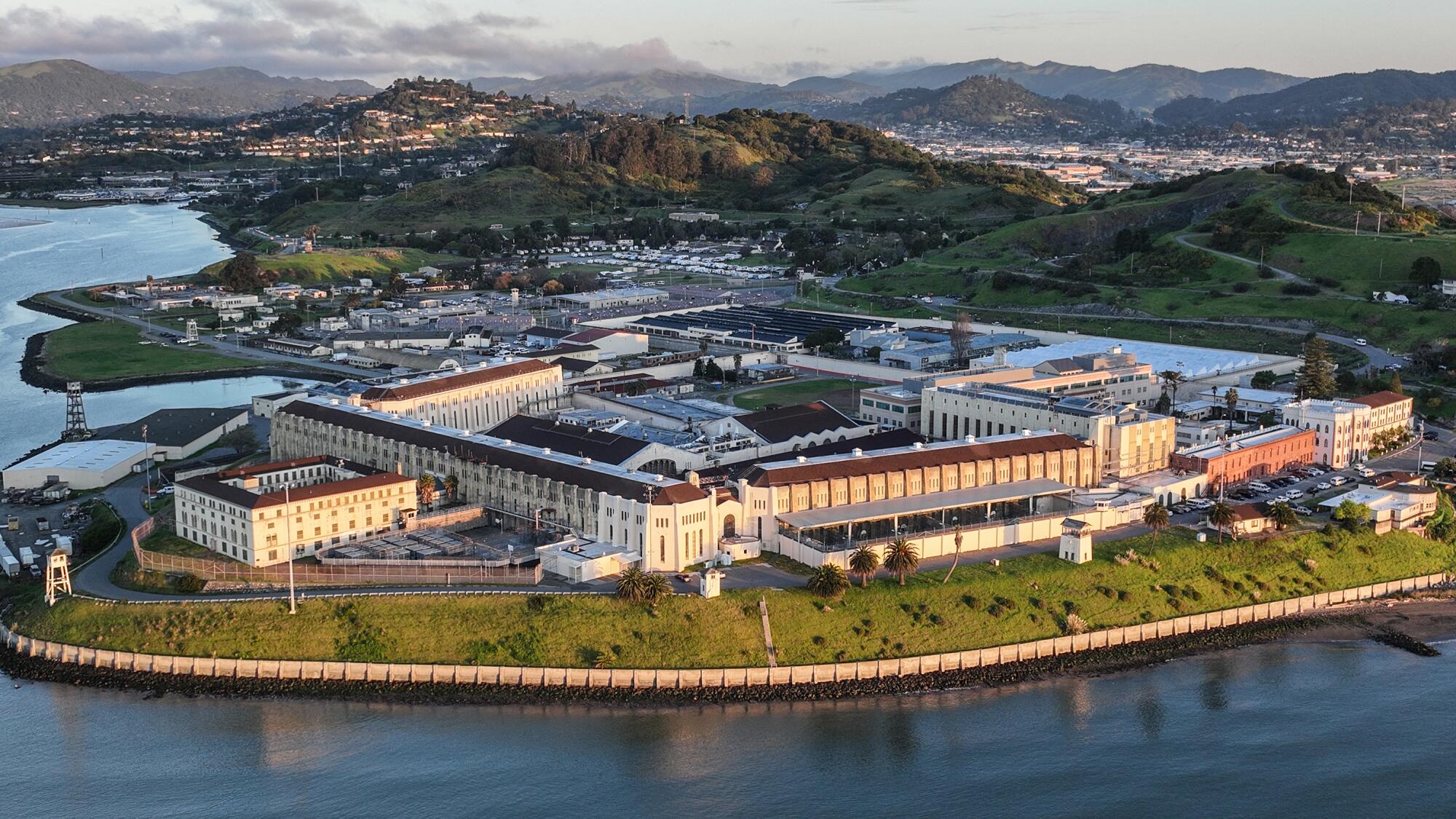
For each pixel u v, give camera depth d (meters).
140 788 197.50
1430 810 196.88
